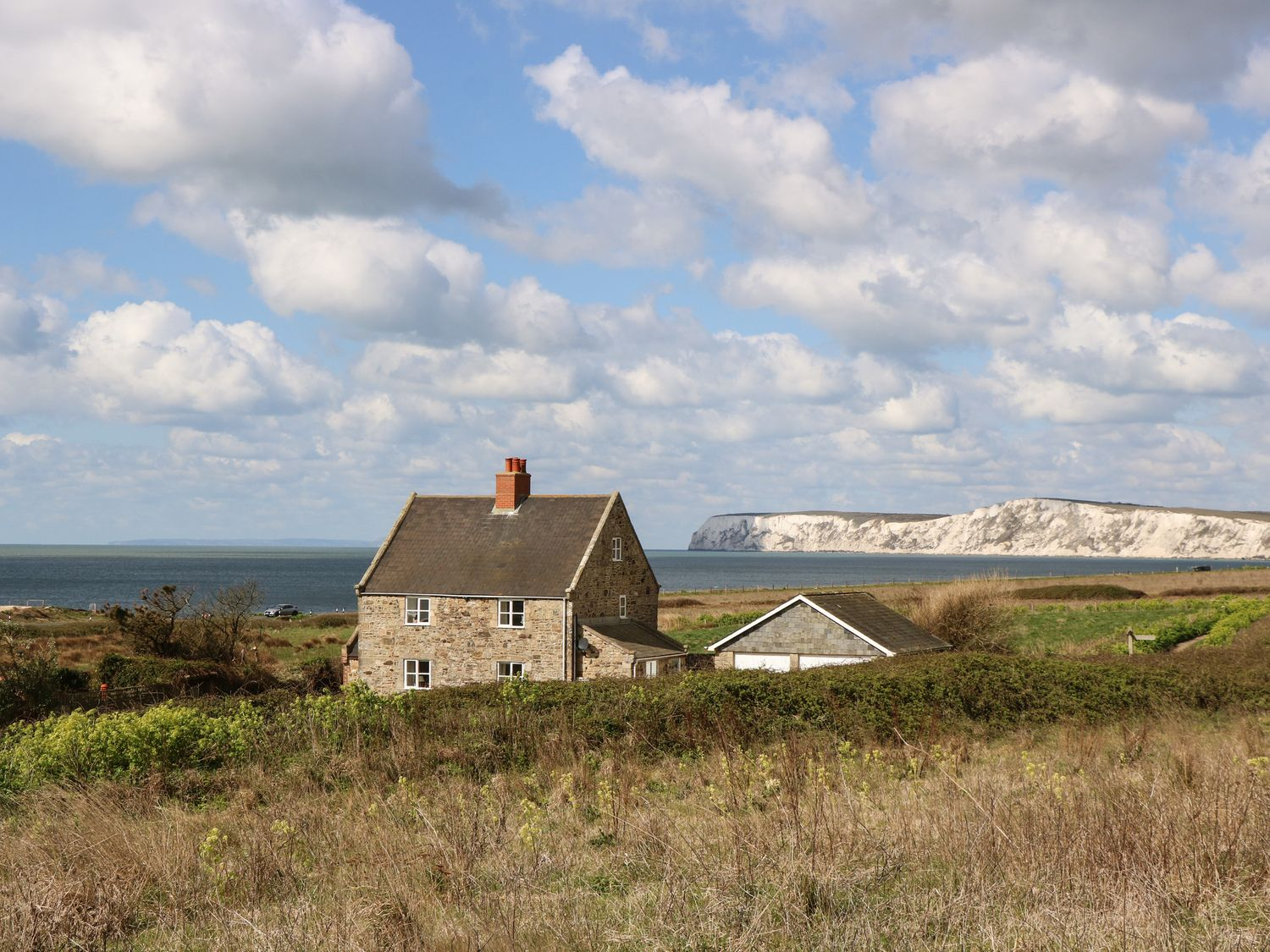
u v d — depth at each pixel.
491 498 49.28
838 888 9.17
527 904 9.47
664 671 45.25
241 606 58.50
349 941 8.62
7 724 32.19
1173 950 7.68
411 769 18.50
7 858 11.81
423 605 45.91
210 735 19.92
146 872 11.31
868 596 47.84
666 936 8.59
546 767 18.48
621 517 48.34
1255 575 121.56
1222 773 12.16
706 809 12.73
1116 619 75.38
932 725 21.34
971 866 9.38
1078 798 10.87
